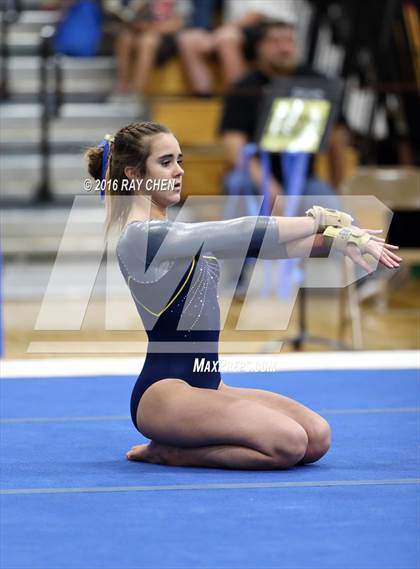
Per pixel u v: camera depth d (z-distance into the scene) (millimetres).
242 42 26969
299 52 29172
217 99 27172
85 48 28016
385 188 20453
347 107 25625
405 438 11266
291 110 18578
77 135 26812
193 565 7379
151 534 8055
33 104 27672
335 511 8648
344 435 11414
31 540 7918
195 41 27062
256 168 21391
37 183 26062
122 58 27250
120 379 14672
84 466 10117
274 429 9781
